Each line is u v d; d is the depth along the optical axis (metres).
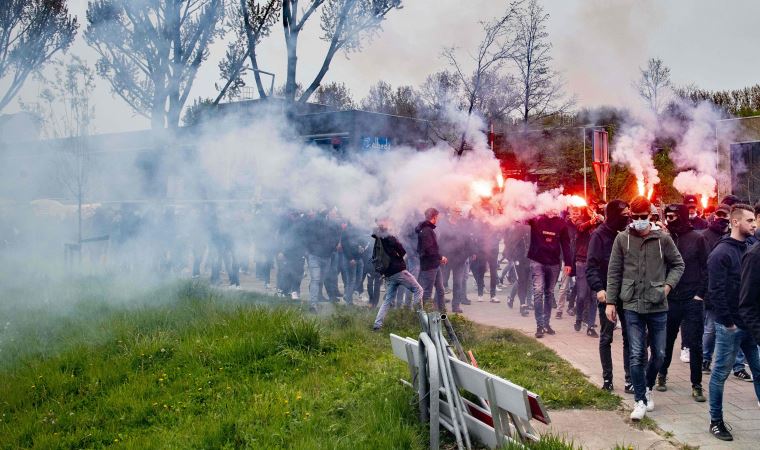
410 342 5.21
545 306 8.83
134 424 5.51
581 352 7.72
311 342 7.21
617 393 6.04
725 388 6.22
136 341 7.30
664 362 6.14
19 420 5.64
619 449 4.40
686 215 6.17
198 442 4.86
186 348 6.98
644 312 5.41
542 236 8.73
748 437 4.90
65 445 5.14
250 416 5.26
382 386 5.71
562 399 5.76
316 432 4.89
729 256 4.91
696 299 5.91
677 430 5.08
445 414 4.92
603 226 6.40
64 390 6.23
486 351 7.46
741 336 4.88
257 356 6.83
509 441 4.13
